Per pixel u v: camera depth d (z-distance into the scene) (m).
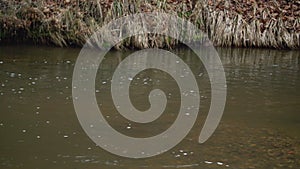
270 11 16.86
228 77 12.14
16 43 16.08
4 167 6.76
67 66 12.94
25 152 7.27
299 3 16.98
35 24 15.98
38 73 12.02
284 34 16.41
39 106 9.38
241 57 14.85
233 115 9.15
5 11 16.08
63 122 8.59
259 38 16.48
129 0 16.05
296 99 10.19
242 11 16.83
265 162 7.07
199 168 6.87
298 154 7.37
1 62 13.16
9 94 10.09
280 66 13.51
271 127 8.52
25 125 8.36
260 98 10.23
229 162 7.06
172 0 16.78
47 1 16.33
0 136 7.85
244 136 8.09
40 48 15.47
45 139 7.79
